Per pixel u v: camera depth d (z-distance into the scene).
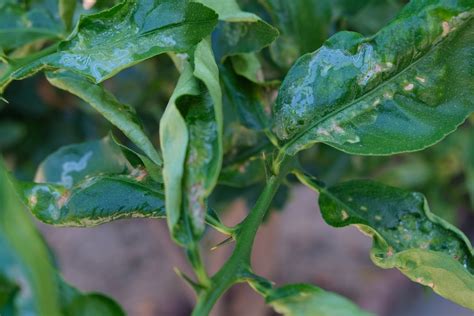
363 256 1.51
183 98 0.36
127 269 1.49
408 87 0.39
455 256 0.40
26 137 0.73
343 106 0.40
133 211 0.40
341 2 0.47
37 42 0.47
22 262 0.31
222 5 0.40
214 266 0.90
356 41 0.39
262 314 1.09
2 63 0.43
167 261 1.49
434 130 0.39
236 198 0.63
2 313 0.34
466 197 0.83
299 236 1.54
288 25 0.46
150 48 0.38
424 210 0.41
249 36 0.42
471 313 1.34
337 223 0.41
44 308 0.32
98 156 0.43
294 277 1.47
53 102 0.73
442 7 0.38
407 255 0.39
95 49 0.38
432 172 0.81
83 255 1.51
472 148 0.68
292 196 0.83
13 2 0.47
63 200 0.40
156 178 0.39
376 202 0.41
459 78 0.39
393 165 0.83
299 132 0.40
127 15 0.39
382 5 0.54
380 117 0.39
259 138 0.45
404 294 1.43
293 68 0.40
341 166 0.66
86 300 0.38
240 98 0.44
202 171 0.35
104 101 0.40
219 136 0.35
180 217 0.35
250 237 0.39
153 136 0.72
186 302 1.44
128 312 1.43
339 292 1.45
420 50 0.39
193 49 0.38
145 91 0.71
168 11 0.38
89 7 0.47
